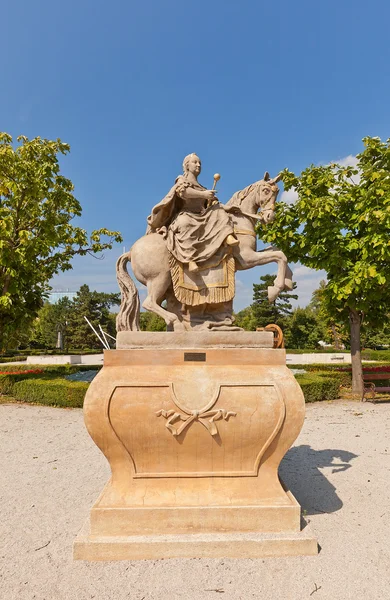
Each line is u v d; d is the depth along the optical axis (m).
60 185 12.10
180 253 3.93
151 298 3.96
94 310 36.22
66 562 3.07
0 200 11.35
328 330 33.47
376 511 4.00
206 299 4.00
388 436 7.15
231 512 3.21
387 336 33.06
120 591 2.70
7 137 11.30
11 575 2.91
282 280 3.99
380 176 9.24
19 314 11.83
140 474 3.31
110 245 14.36
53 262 13.75
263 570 2.92
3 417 9.02
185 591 2.69
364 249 9.43
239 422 3.30
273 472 3.38
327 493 4.48
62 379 11.71
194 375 3.35
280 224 11.12
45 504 4.26
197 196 3.97
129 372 3.32
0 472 5.36
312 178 10.52
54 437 7.27
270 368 3.44
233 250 4.10
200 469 3.34
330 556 3.11
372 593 2.68
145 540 3.08
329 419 8.56
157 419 3.26
